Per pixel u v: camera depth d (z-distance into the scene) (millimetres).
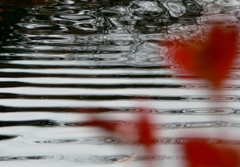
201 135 801
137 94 6383
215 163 707
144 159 828
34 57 7840
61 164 4582
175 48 832
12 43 8477
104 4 11039
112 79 6992
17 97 6301
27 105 6051
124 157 4500
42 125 5449
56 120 5570
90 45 8477
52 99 6250
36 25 9508
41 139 5113
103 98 6270
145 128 762
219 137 880
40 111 5859
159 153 861
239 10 10328
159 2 11078
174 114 5680
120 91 6520
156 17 10109
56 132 5250
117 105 5977
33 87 6656
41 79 6941
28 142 5051
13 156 4746
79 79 6980
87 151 4766
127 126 818
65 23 9703
